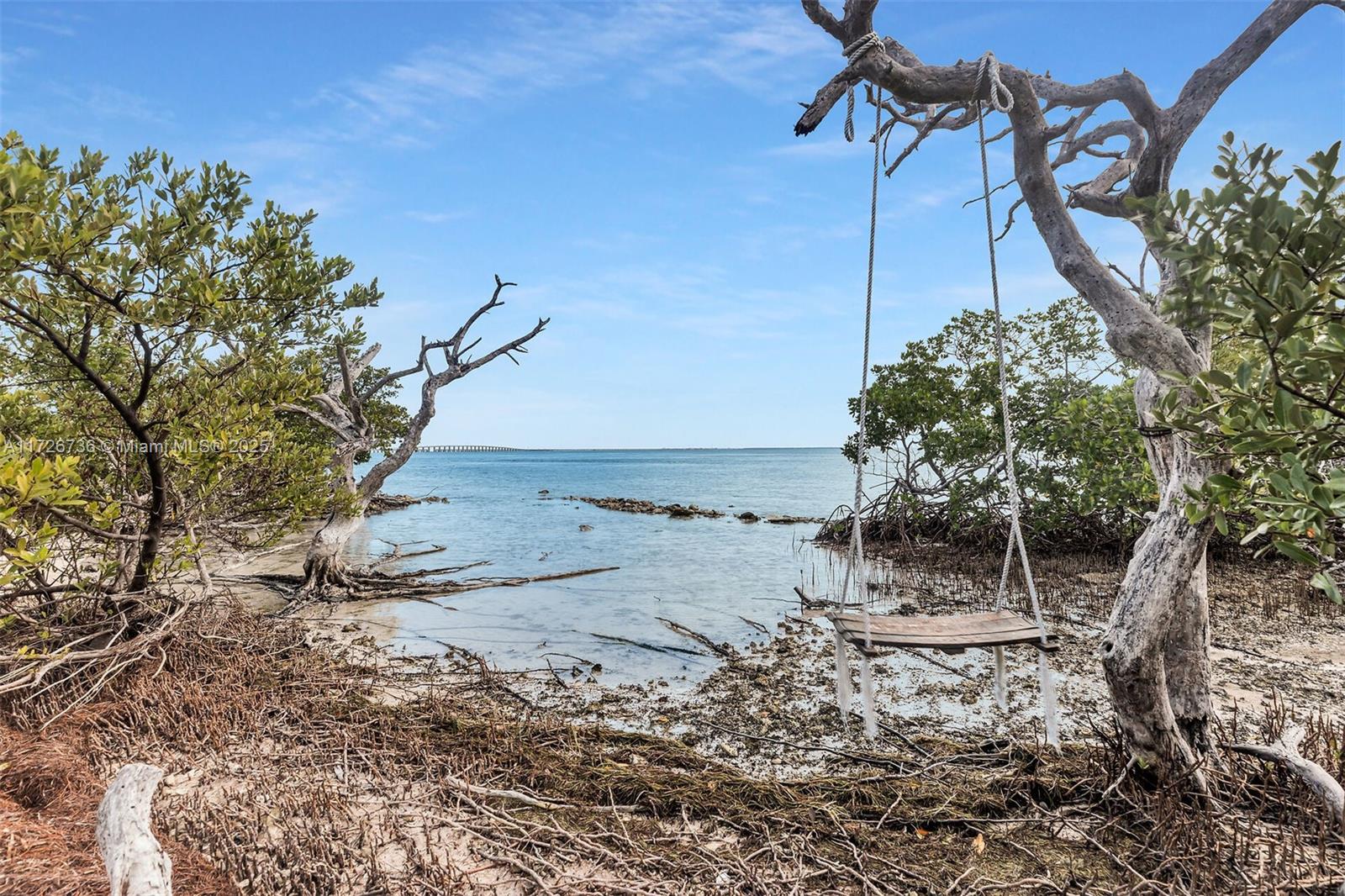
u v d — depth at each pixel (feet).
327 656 28.68
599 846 15.15
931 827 16.22
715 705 24.48
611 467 342.23
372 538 70.18
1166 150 16.61
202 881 13.47
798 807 16.90
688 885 14.03
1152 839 14.94
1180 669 18.06
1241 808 16.22
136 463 27.17
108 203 21.33
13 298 20.94
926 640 13.56
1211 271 10.99
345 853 14.65
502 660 29.76
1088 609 36.27
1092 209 18.71
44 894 11.87
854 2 15.15
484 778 18.39
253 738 20.31
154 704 21.16
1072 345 58.08
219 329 23.70
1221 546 44.21
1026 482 51.06
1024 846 15.37
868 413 62.54
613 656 30.35
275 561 51.24
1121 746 17.33
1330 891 13.08
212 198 24.45
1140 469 43.01
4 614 22.61
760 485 172.35
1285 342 10.14
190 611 27.63
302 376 30.50
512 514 97.96
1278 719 20.10
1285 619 32.83
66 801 15.60
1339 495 9.54
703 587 44.86
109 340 27.89
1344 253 9.73
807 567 51.72
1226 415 11.24
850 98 15.03
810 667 28.68
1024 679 26.81
